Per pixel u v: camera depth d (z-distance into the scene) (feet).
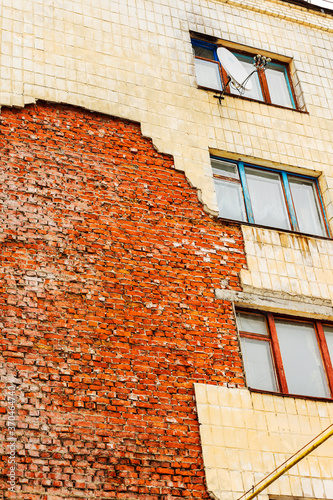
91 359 37.78
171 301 41.57
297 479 38.34
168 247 43.52
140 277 41.68
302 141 52.80
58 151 44.06
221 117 50.96
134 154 46.24
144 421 37.06
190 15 55.31
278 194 50.96
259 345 43.55
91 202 43.06
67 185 43.04
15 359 36.27
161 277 42.19
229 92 53.93
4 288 38.14
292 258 46.65
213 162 49.83
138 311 40.40
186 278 42.83
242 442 38.29
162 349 39.70
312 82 56.85
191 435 37.63
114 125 46.85
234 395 39.75
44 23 48.73
